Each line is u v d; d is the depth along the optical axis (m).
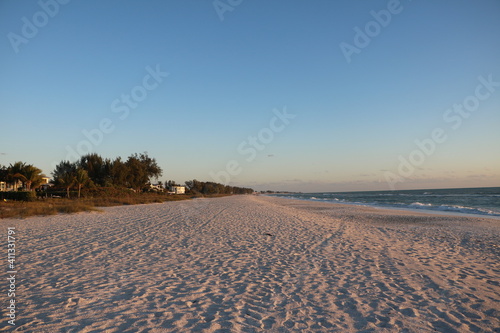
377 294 5.24
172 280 5.86
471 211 24.97
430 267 6.96
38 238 10.11
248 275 6.24
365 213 23.41
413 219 18.73
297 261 7.41
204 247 8.97
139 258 7.55
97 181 47.72
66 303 4.68
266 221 15.92
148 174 58.38
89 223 14.15
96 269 6.52
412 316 4.40
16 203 22.23
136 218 16.64
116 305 4.63
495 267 7.05
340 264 7.16
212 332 3.84
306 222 15.75
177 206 28.92
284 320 4.23
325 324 4.13
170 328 3.92
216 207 28.17
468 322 4.23
